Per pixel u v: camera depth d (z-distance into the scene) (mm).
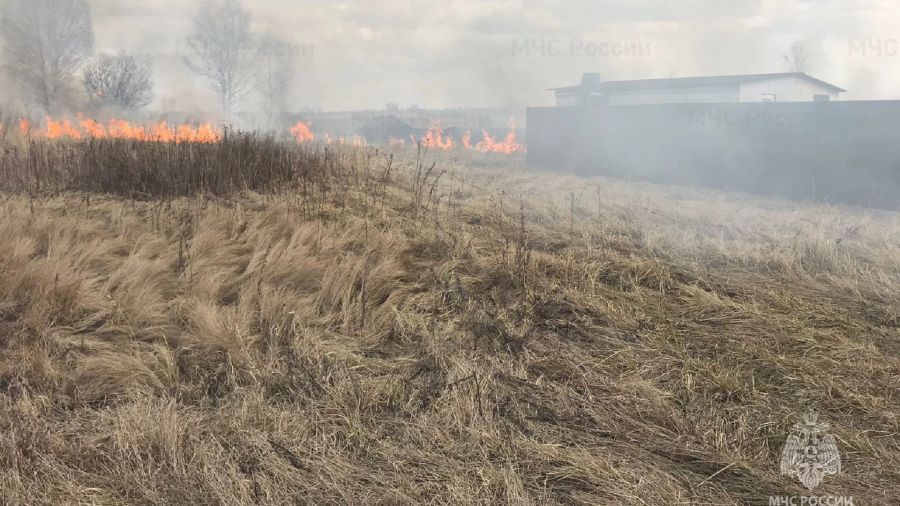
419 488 2971
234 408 3498
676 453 3309
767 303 5496
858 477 3154
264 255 5648
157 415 3291
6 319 4410
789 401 3855
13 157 8047
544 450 3254
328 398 3680
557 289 5504
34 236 5688
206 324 4359
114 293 4773
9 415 3307
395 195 8758
